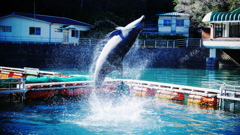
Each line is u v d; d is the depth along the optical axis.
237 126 11.84
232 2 37.97
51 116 12.73
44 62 35.28
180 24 44.38
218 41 30.83
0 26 40.31
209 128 11.59
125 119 12.55
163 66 33.62
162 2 59.53
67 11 61.28
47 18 45.84
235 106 14.60
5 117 12.39
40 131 10.85
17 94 15.40
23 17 41.09
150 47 38.28
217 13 31.38
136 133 10.91
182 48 35.19
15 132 10.66
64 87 16.45
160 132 11.05
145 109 14.30
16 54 36.53
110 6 62.06
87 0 63.94
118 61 10.20
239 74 26.91
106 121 12.25
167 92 16.75
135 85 18.38
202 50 34.34
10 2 56.00
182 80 23.02
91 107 14.41
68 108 14.13
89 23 49.31
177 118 12.86
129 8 58.47
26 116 12.62
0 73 22.53
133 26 9.99
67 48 38.12
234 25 31.53
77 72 27.19
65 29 44.41
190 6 43.59
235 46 29.81
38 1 61.38
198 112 13.88
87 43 43.09
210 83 21.53
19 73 21.92
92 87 17.58
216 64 33.19
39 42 41.19
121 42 10.00
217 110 14.31
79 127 11.38
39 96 15.84
